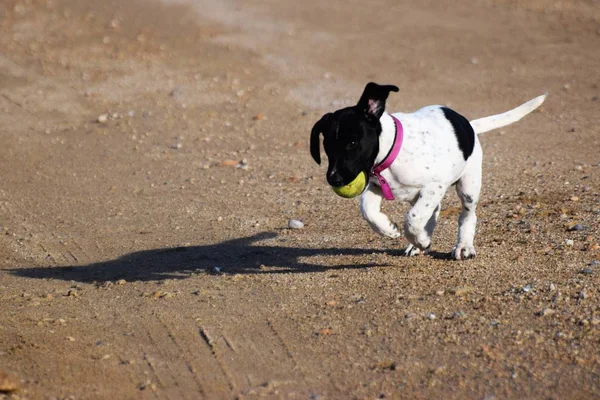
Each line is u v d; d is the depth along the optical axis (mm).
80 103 18031
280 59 20438
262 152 14930
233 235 10664
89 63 20281
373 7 23844
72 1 24141
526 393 6039
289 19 23016
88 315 7969
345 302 7812
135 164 14406
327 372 6523
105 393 6363
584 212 10500
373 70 19625
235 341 7172
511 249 9086
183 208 12031
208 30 22281
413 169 7812
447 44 21156
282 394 6254
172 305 8102
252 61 20359
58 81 19219
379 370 6480
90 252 10344
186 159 14633
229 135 16031
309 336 7148
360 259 9234
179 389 6422
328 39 21656
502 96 17703
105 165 14391
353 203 11734
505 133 15289
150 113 17406
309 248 9875
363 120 7438
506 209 10891
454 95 17891
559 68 19359
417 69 19594
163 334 7398
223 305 8000
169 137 15984
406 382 6277
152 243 10547
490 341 6793
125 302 8297
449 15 23250
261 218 11359
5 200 12625
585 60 19828
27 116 17234
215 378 6562
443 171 7957
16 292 8797
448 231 10039
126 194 12836
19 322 7781
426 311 7438
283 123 16688
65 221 11648
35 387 6434
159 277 9172
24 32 22141
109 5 23953
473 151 8477
